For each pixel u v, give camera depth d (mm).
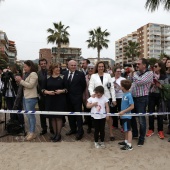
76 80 6055
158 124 6379
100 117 5473
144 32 113688
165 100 5984
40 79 6230
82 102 6277
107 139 6199
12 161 4711
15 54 107375
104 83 6039
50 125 6637
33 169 4363
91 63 7734
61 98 5867
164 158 4922
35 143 5812
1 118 8609
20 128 6570
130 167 4473
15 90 6957
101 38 47312
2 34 75312
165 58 7277
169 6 11445
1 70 7797
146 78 5484
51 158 4863
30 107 5996
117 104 6805
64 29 43906
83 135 6570
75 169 4367
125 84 5449
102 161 4730
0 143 5793
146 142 5938
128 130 5414
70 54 90312
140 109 5637
